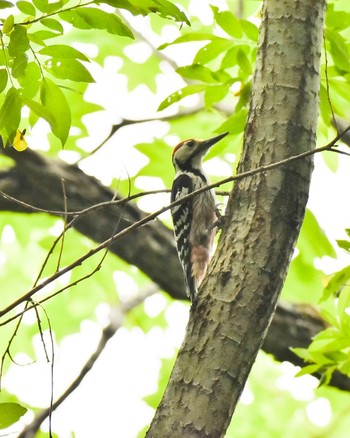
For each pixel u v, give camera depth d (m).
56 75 7.38
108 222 11.93
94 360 14.42
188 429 6.25
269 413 16.89
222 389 6.41
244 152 7.45
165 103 10.22
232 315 6.66
